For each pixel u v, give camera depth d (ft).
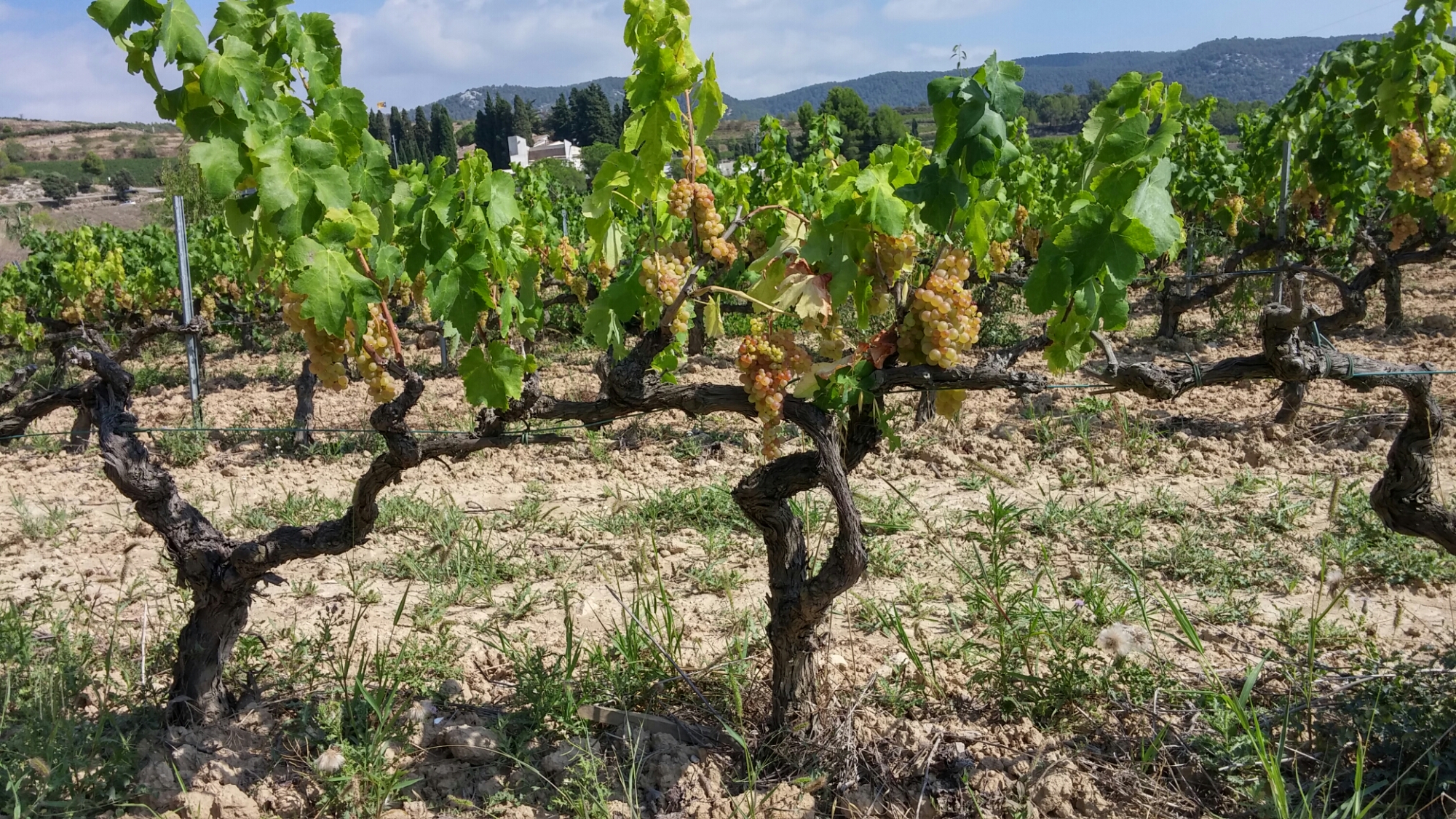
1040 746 10.48
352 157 9.32
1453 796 8.96
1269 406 24.88
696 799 9.75
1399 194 26.22
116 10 8.24
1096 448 22.08
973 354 33.73
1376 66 22.58
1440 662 10.94
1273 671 11.79
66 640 12.20
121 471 10.21
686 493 19.57
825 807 9.71
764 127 39.68
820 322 9.55
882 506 18.44
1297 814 8.84
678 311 9.61
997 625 12.06
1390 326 33.73
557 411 10.21
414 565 16.25
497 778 10.10
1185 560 15.60
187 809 9.40
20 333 35.58
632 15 9.52
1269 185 32.89
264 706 11.48
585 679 11.68
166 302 41.09
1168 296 33.30
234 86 8.19
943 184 8.85
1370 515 16.61
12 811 8.98
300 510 19.53
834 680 11.94
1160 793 9.66
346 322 8.84
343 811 9.64
